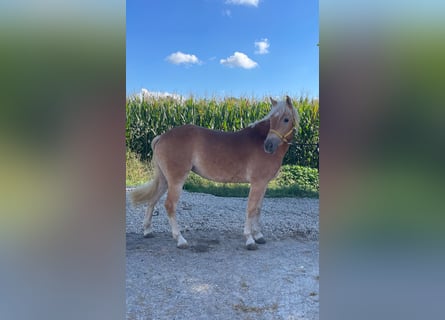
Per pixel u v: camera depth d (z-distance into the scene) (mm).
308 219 4039
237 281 2748
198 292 2543
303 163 4309
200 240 3586
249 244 3391
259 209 3580
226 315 2281
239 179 3430
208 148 3332
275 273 2881
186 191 4406
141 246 3428
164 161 3367
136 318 2211
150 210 3633
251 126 3381
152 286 2631
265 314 2293
